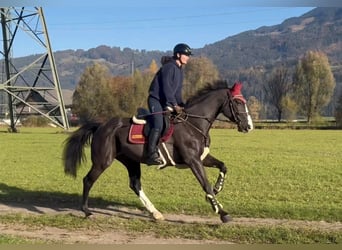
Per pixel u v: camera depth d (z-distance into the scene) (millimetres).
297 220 10016
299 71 83688
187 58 9859
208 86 10141
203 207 11094
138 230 9203
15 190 14211
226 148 30234
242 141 37781
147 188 14664
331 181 16172
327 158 23969
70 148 10781
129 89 72562
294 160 22844
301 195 13414
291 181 16125
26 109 64062
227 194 13547
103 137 10281
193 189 14469
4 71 56781
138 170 10656
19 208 11469
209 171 18547
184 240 8555
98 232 9102
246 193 13703
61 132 53094
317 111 82562
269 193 13734
